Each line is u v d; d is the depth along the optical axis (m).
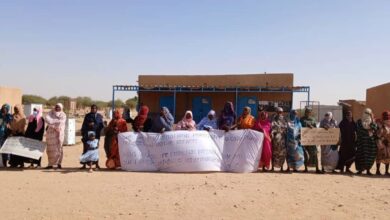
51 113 12.45
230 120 12.76
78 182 10.16
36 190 9.19
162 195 8.88
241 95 29.81
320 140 12.43
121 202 8.23
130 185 9.87
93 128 12.15
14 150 12.07
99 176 11.05
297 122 12.52
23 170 11.92
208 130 12.77
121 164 12.10
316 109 35.53
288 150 12.36
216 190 9.46
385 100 26.75
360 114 32.16
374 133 12.34
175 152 11.91
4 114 12.51
